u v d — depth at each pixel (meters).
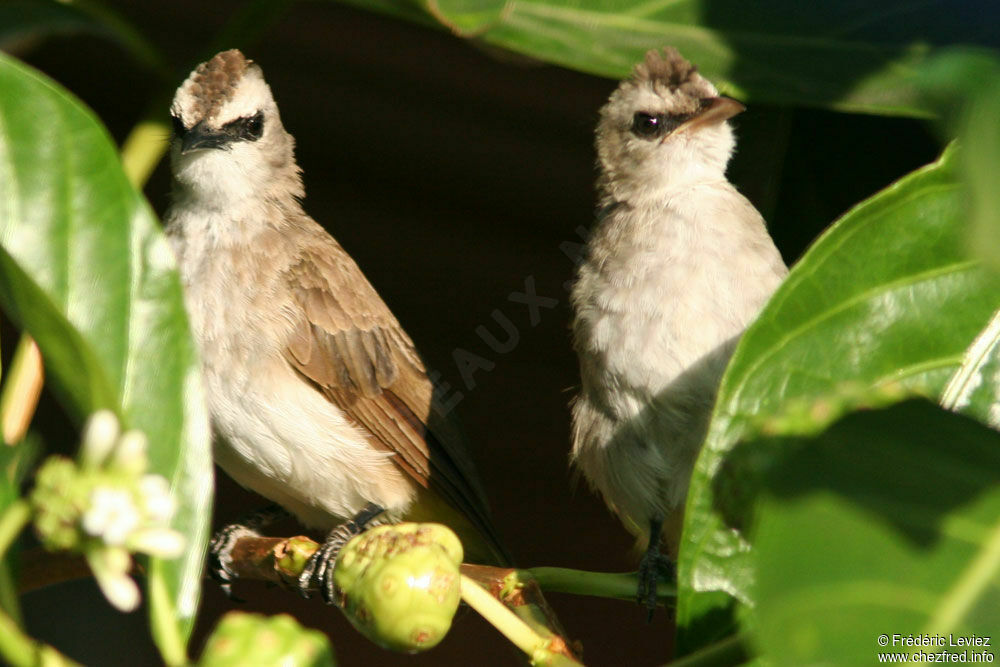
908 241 4.20
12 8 6.93
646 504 6.84
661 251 6.80
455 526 8.45
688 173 7.25
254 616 3.46
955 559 2.95
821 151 6.75
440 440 8.17
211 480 4.10
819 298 4.09
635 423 6.71
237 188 8.02
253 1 6.38
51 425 10.16
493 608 4.58
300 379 7.82
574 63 5.22
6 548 3.42
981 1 5.10
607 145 7.70
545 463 10.68
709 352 6.55
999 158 2.57
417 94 10.70
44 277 4.10
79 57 10.68
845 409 3.46
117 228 4.18
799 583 2.90
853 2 5.28
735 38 5.34
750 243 6.71
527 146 10.65
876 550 2.95
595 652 10.13
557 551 10.58
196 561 4.05
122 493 3.34
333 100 10.85
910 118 6.61
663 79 7.55
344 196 11.09
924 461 3.28
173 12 10.55
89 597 10.27
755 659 3.84
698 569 4.02
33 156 4.18
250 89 8.27
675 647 4.06
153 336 4.14
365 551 4.47
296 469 7.83
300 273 7.93
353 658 10.15
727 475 3.91
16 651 3.42
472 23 4.91
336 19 10.40
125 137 11.02
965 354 4.21
